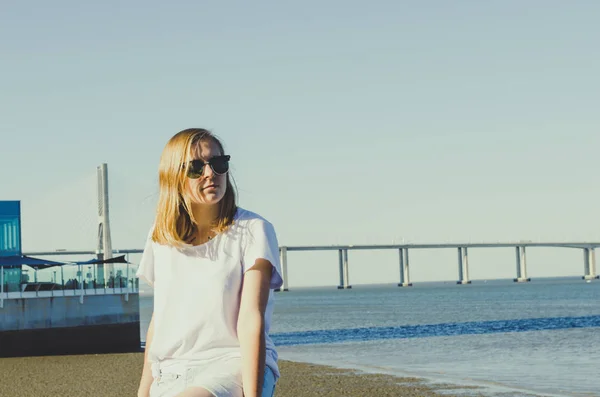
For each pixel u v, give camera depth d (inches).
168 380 126.2
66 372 970.7
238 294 126.0
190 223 127.0
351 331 1931.6
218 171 123.5
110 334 1519.4
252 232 126.2
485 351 1204.5
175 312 126.5
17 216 1664.6
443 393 678.5
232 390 119.9
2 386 831.7
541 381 776.3
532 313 2800.2
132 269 1565.0
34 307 1439.5
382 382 762.8
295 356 1171.9
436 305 4205.2
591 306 3408.0
